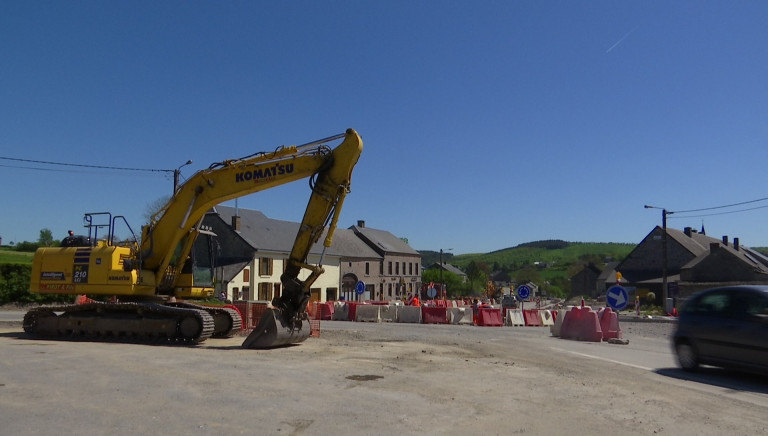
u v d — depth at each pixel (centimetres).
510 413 734
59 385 845
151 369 1002
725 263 5744
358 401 773
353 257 6278
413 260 7862
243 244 4781
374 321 2986
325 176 1405
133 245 1662
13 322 2175
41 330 1675
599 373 1093
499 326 2828
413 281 7819
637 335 2294
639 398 849
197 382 881
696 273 5878
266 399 770
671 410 775
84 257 1625
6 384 848
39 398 754
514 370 1098
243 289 4638
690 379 1063
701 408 794
